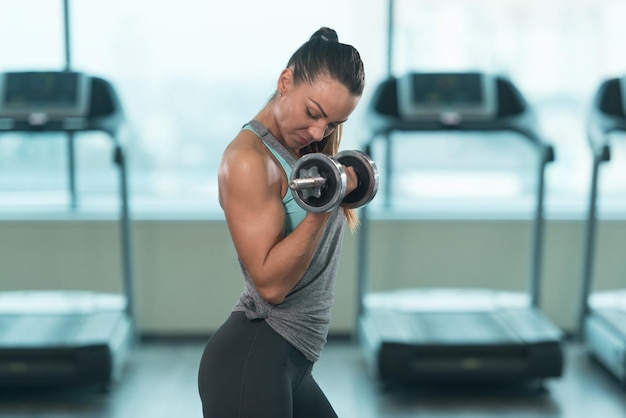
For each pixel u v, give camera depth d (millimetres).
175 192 4887
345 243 4461
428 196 4973
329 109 1581
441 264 4598
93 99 4098
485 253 4582
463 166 4945
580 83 4832
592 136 4000
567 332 4613
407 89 4102
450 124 3953
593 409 3615
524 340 3699
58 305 4277
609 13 4730
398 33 4664
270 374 1654
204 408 1712
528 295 4332
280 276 1575
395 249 4570
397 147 4902
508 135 4898
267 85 4703
